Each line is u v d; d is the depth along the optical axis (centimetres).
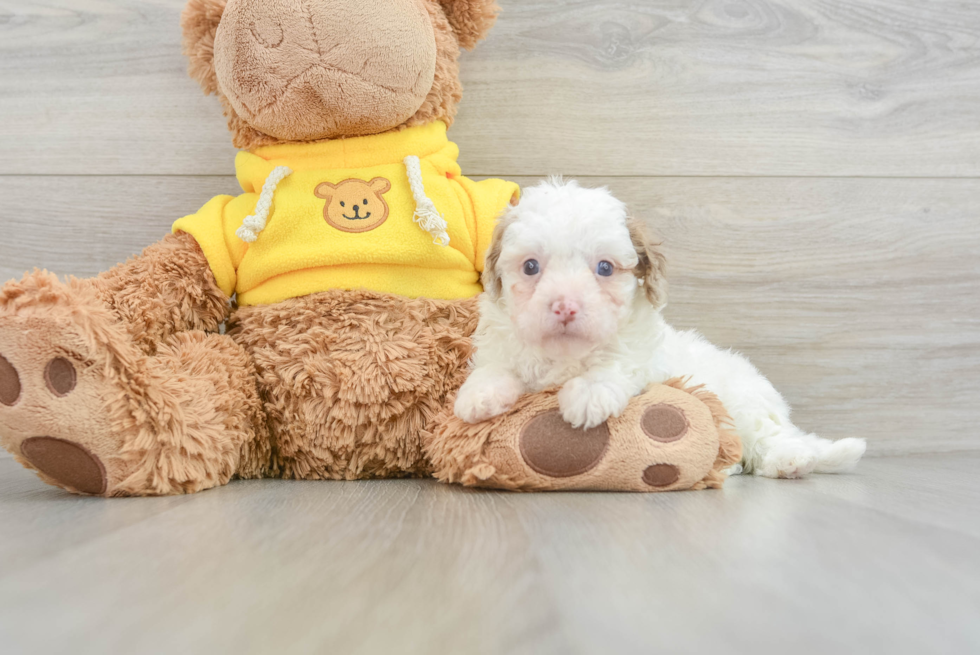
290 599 54
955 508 96
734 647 46
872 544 74
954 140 175
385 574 61
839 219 175
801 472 131
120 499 106
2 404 104
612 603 54
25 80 170
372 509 94
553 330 107
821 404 175
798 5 173
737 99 173
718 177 174
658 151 173
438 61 144
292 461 134
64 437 105
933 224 174
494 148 172
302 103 133
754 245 174
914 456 174
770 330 174
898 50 174
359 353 129
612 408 110
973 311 174
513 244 117
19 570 63
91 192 171
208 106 171
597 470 110
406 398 129
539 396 116
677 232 174
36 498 108
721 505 97
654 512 91
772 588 58
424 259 137
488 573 62
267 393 132
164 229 172
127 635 47
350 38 129
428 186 140
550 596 55
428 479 132
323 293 133
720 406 122
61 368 105
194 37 142
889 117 175
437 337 132
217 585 58
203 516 89
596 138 173
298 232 136
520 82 172
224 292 138
